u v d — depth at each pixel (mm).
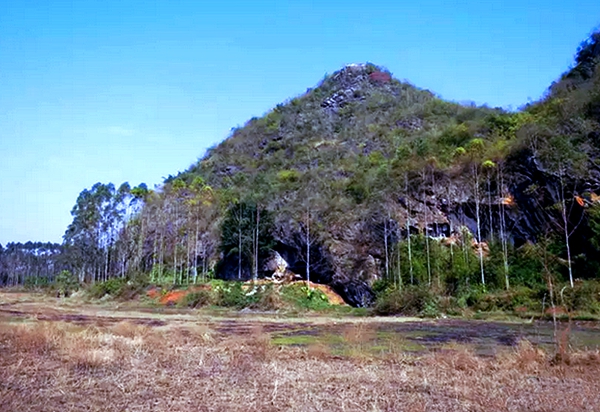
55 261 118000
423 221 51875
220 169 93625
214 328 28062
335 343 20781
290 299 46594
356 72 117875
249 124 111625
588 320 29766
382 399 9688
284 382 11352
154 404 9023
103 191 82562
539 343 20203
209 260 65125
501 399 9820
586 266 38562
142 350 16094
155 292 54688
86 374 11898
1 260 125250
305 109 110250
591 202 41125
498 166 50125
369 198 57312
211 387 10680
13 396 9203
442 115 87625
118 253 77438
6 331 17797
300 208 59844
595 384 11484
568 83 58938
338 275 53000
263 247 58688
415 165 55875
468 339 22312
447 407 9141
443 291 42281
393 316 38312
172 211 73938
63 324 21781
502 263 43500
